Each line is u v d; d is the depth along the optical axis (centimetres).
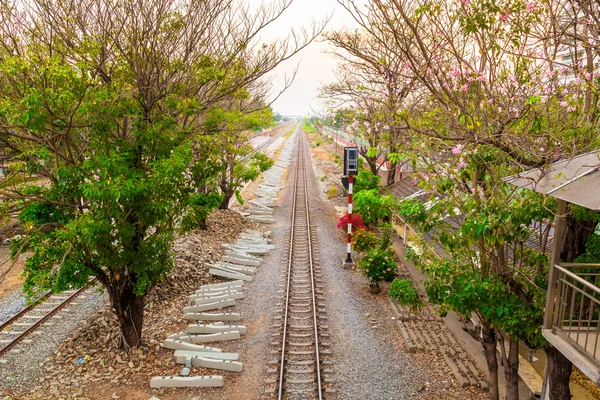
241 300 1453
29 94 752
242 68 1170
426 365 1094
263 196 3130
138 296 1105
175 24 966
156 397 941
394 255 1898
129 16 954
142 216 961
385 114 933
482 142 676
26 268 961
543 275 773
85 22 906
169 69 1002
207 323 1283
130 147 954
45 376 1010
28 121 764
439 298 754
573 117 695
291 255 1889
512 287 762
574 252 742
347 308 1409
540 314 699
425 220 777
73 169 879
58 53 898
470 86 743
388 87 1061
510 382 812
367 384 1010
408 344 1166
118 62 933
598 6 728
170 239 1060
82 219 849
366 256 1553
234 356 1107
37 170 950
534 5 668
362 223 2114
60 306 1352
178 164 880
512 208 714
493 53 672
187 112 1045
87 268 1008
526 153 681
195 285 1546
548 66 764
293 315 1351
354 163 1750
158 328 1243
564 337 630
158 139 962
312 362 1091
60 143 965
